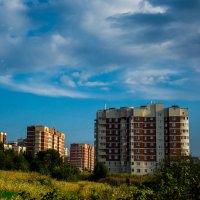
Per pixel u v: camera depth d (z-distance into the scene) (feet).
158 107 444.14
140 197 43.21
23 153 328.90
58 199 51.88
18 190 106.73
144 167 433.89
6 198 81.71
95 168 271.49
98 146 456.45
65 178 228.43
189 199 41.14
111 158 449.48
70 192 124.26
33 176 181.78
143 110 444.55
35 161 284.20
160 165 112.57
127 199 46.01
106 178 256.73
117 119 455.22
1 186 110.42
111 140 453.17
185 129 436.35
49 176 214.69
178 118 437.17
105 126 457.68
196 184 41.42
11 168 269.64
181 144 433.07
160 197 42.29
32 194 99.35
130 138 439.63
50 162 302.86
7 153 311.68
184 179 42.75
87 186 157.38
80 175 266.77
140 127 441.27
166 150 436.35
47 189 123.54
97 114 464.24
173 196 41.75
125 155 442.50
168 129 438.81
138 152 436.35
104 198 89.61
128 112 450.71
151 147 437.99
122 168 441.68
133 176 277.64
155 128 441.68
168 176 43.04
